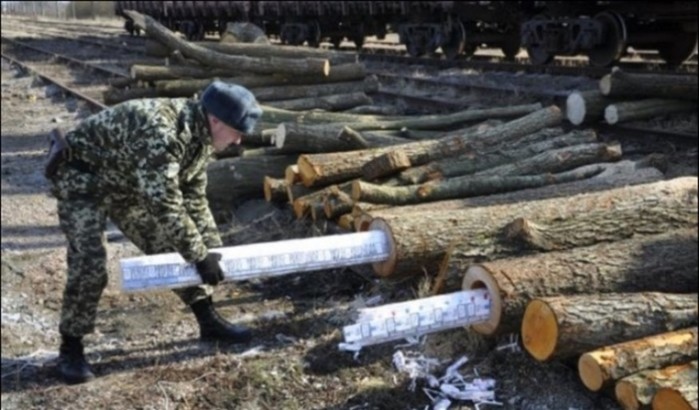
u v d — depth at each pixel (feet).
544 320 11.79
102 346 14.99
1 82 61.87
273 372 13.47
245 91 12.21
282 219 20.70
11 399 13.19
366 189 17.67
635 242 14.10
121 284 12.04
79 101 46.21
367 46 77.20
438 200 18.51
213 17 87.45
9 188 27.35
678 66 42.37
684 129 29.01
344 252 13.96
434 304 12.25
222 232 20.92
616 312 12.00
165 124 11.89
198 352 14.56
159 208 11.82
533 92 35.88
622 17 39.50
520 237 14.53
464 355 13.51
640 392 10.91
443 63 50.37
